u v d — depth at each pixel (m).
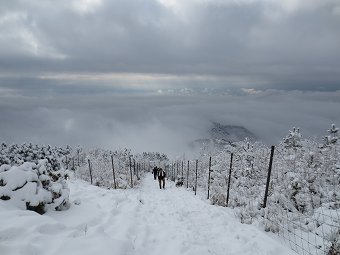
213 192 17.36
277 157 16.12
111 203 11.94
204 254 6.79
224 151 27.78
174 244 7.34
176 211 12.40
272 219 8.89
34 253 5.01
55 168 38.84
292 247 7.31
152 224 9.71
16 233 5.51
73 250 5.39
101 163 33.66
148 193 21.23
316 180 11.26
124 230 7.93
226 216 10.86
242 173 19.30
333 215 8.27
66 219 7.98
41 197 8.02
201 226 9.75
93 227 7.59
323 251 6.66
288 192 10.40
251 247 7.30
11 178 7.87
